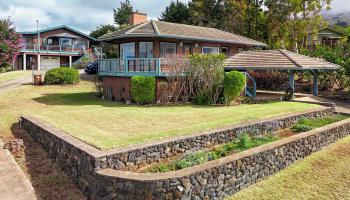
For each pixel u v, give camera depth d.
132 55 23.41
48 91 25.84
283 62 20.45
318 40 48.12
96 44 63.78
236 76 18.62
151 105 18.97
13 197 7.31
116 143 9.37
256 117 14.14
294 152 10.78
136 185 7.21
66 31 56.81
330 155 11.56
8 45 22.73
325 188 8.73
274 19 40.97
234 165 8.58
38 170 9.83
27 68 53.06
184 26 26.98
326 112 17.70
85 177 8.38
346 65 24.83
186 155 9.87
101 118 13.96
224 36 27.61
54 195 8.27
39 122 12.87
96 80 26.86
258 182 9.26
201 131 11.27
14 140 11.86
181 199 7.41
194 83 20.23
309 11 39.34
